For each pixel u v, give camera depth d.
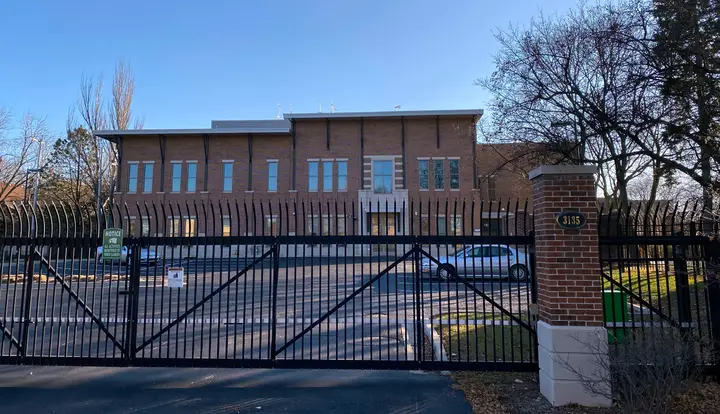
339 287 14.47
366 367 5.42
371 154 30.33
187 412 4.50
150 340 5.69
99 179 32.78
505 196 28.12
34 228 6.27
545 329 4.85
